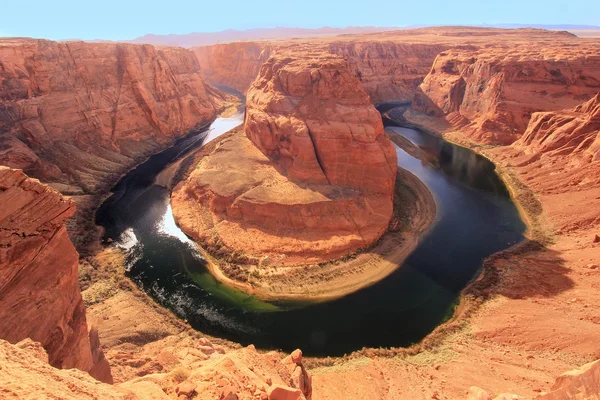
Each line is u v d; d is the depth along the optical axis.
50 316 12.09
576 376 11.35
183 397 10.71
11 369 7.31
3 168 11.06
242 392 11.50
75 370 9.20
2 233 11.00
